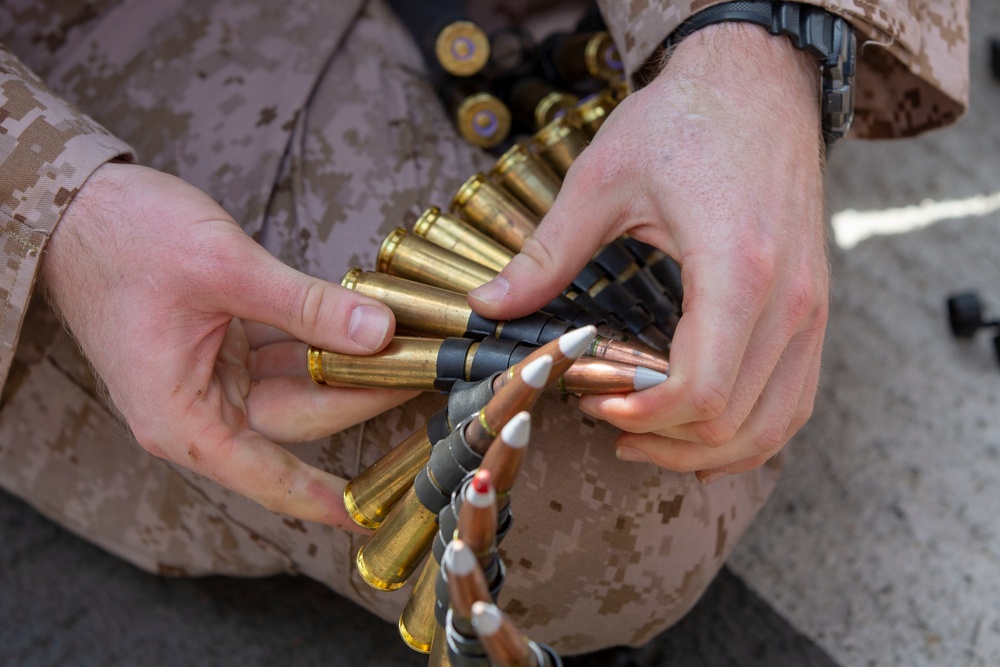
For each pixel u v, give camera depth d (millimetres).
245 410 857
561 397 887
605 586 938
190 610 1281
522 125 1225
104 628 1268
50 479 1144
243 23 1123
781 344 747
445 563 582
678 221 746
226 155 1023
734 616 1229
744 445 794
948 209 1695
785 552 1289
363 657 1228
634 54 941
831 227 1674
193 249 771
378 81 1115
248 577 1303
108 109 1082
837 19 861
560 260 770
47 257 831
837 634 1209
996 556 1264
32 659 1240
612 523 898
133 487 1115
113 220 805
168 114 1062
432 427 730
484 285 773
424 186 1013
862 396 1447
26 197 819
